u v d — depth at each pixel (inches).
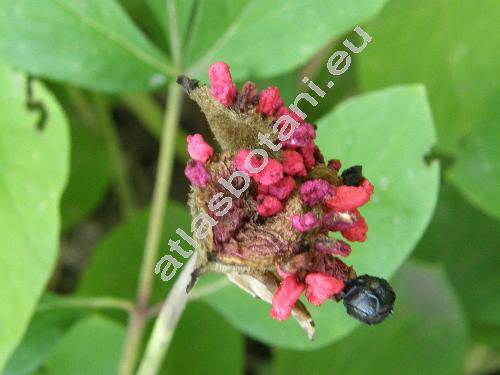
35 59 5.3
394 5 6.4
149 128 8.6
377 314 3.4
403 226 4.7
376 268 4.7
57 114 5.0
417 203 4.7
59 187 4.9
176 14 5.3
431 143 4.8
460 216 7.4
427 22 6.3
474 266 7.3
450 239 7.4
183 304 4.5
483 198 6.2
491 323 7.2
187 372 6.6
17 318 4.8
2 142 5.0
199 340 6.6
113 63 5.3
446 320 6.4
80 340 6.1
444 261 7.3
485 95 6.3
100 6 5.3
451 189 7.3
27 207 4.9
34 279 4.9
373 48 6.5
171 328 4.6
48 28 5.3
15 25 5.3
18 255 4.9
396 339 6.5
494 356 7.5
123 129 9.3
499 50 6.2
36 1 5.2
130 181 9.2
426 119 4.8
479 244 7.4
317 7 5.1
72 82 5.3
